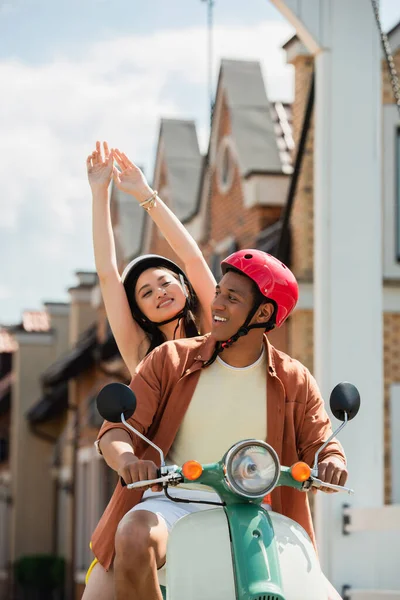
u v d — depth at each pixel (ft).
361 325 26.37
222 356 13.80
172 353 13.94
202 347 13.88
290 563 12.14
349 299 26.40
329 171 26.66
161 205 17.53
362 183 26.78
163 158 66.64
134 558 12.41
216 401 13.66
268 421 13.70
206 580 11.90
